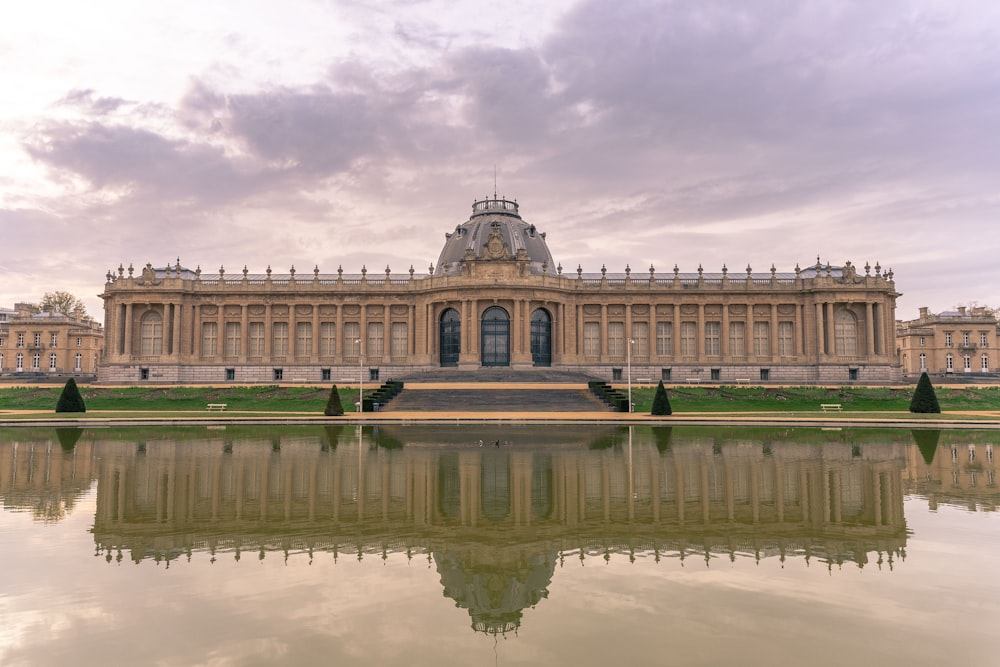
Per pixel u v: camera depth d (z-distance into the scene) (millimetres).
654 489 27469
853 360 100188
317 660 12195
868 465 34125
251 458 36312
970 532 21125
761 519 22641
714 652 12586
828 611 14625
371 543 19891
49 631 13492
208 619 14156
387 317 103125
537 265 110312
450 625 13859
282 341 104125
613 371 101500
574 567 17672
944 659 12312
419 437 47875
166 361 100500
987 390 83812
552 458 36344
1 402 80188
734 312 103875
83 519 22641
